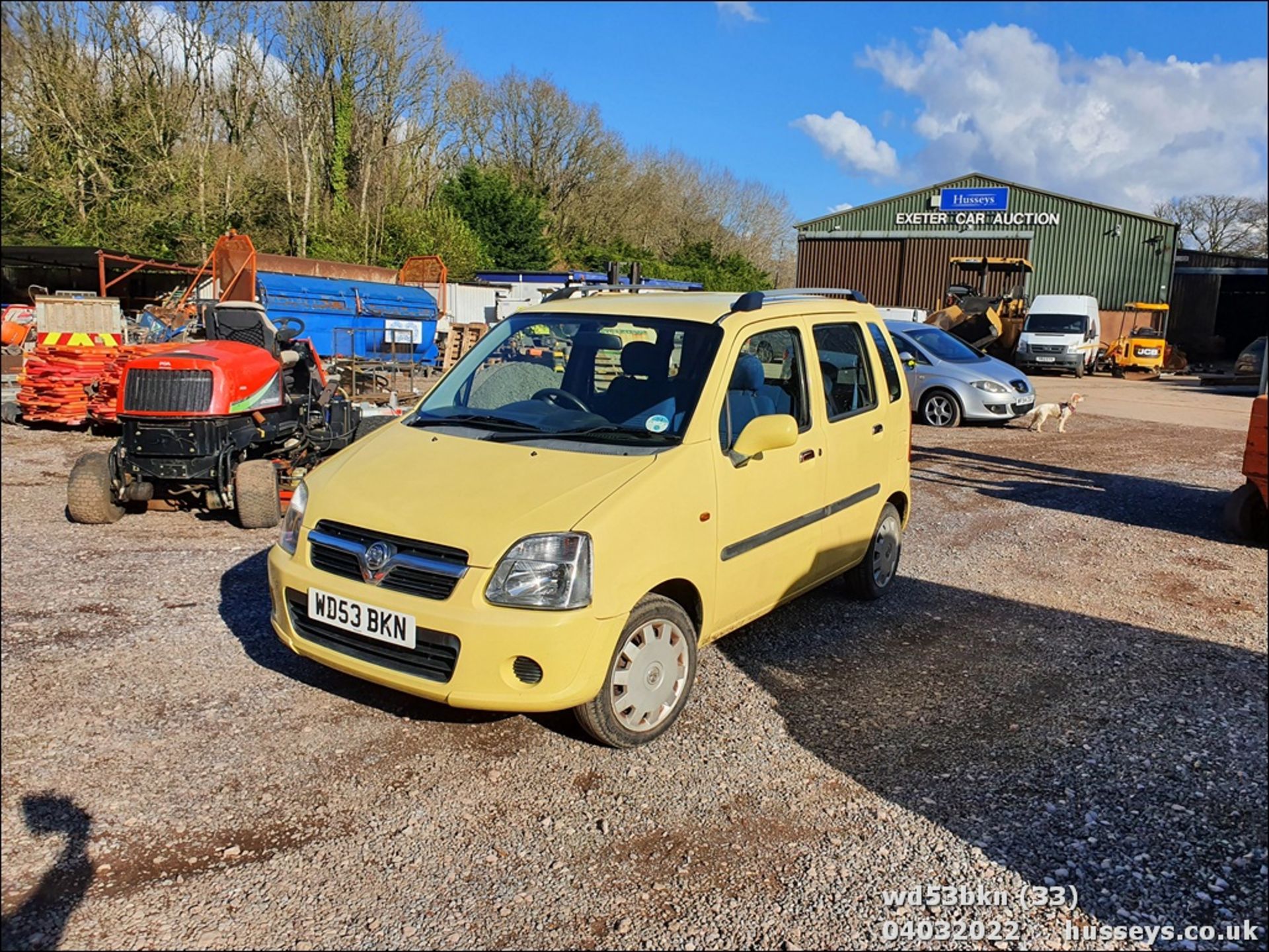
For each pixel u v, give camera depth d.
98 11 29.50
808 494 4.86
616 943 2.82
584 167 52.31
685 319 4.65
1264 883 3.25
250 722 4.06
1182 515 9.12
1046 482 10.55
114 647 4.84
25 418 12.97
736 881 3.14
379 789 3.59
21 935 2.75
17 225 27.72
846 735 4.21
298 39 35.53
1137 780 3.92
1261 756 4.16
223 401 7.31
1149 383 29.19
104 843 3.19
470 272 36.03
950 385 14.70
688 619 4.11
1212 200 54.91
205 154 31.28
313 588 3.85
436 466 4.07
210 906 2.91
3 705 4.14
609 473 3.88
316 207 35.22
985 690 4.79
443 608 3.53
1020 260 35.03
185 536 7.14
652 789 3.67
